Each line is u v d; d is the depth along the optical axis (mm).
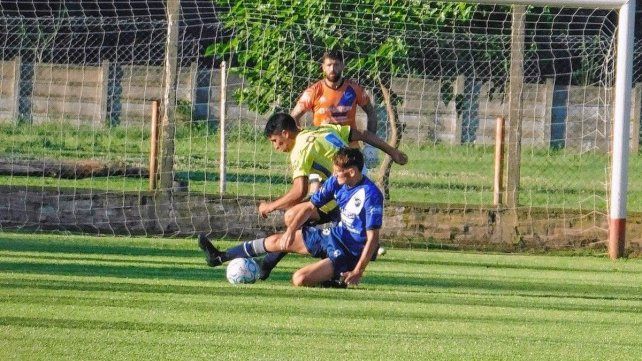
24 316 23672
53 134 78500
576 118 74125
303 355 20547
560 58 55094
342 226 30125
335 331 23172
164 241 41125
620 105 41312
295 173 31516
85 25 59844
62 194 42906
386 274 34469
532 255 42094
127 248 38375
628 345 22797
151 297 27047
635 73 76812
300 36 49531
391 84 50875
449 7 49469
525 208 42906
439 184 62406
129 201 42844
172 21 43531
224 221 42969
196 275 31750
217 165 65062
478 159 68500
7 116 82125
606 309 28266
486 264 38469
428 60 52000
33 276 30188
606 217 42938
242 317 24516
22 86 82312
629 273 37250
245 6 49938
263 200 43000
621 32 41219
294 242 30672
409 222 42844
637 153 75125
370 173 54281
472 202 57000
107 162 57469
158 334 22125
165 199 42969
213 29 64312
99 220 42844
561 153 73000
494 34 51938
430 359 20594
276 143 32250
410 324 24484
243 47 50656
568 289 32531
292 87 49844
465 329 24109
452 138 69062
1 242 38594
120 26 82500
